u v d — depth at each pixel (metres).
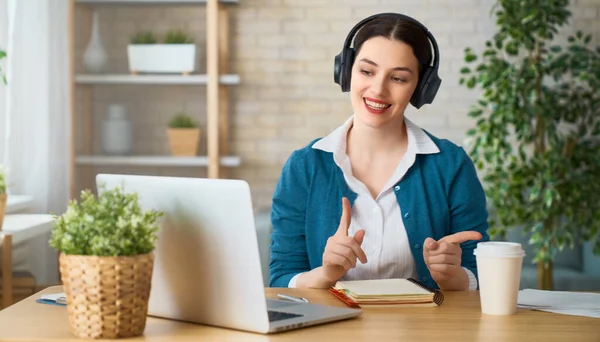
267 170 5.50
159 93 5.31
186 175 5.33
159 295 1.66
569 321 1.63
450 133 5.37
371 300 1.76
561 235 4.62
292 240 2.22
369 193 2.15
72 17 4.95
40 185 4.68
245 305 1.52
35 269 4.62
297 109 5.47
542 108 4.68
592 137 5.04
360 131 2.17
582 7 5.28
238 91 5.48
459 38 5.34
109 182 1.69
